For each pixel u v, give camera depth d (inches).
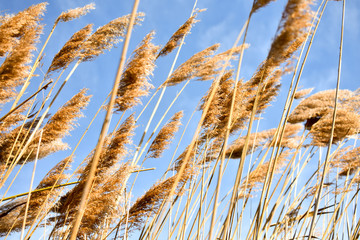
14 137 154.9
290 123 162.2
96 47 159.3
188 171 141.6
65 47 158.1
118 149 149.7
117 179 139.4
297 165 158.9
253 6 82.8
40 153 157.9
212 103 153.3
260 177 150.9
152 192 141.3
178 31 176.9
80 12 169.8
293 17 66.7
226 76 157.4
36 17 160.9
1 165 150.2
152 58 157.4
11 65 151.7
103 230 140.6
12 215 148.5
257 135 159.3
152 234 124.0
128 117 158.1
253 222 137.6
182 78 155.9
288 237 153.7
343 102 159.0
